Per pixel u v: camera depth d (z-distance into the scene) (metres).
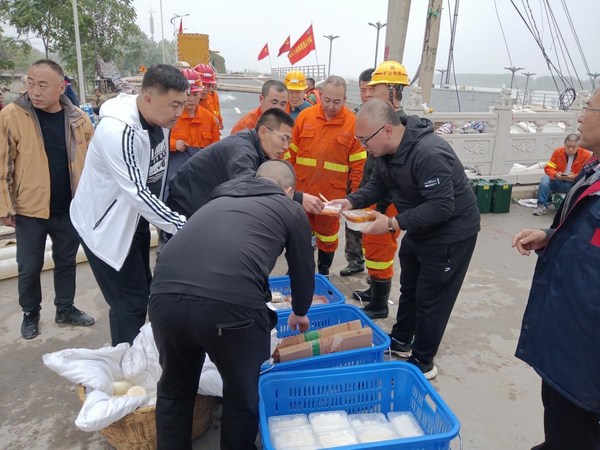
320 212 3.05
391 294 4.32
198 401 2.36
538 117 7.58
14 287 4.29
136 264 2.76
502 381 3.07
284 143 2.87
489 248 5.51
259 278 1.87
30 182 3.21
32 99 3.14
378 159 2.85
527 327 1.90
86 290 4.27
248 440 2.05
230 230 1.88
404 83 3.67
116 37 24.27
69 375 2.25
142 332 2.62
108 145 2.36
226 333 1.81
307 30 11.85
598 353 1.65
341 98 3.82
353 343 2.65
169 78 2.38
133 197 2.39
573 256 1.68
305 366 2.54
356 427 2.28
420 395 2.31
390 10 7.65
